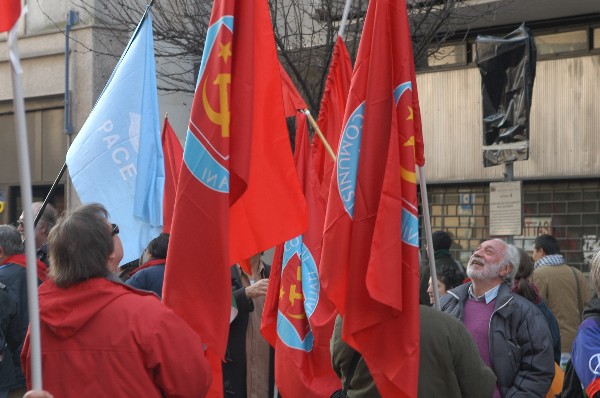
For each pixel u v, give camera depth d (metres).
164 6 12.40
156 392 3.72
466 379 4.42
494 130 10.53
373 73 4.80
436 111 13.83
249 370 6.98
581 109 12.83
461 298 5.99
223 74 4.68
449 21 11.38
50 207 7.27
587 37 12.88
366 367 4.55
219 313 4.48
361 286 4.59
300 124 6.36
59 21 14.85
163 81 12.89
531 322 5.71
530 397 5.58
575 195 12.91
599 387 5.16
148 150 5.80
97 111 5.76
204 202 4.56
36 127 15.33
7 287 6.79
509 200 10.49
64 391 3.69
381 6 4.83
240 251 4.92
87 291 3.76
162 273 6.76
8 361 6.77
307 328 6.15
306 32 11.62
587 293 9.48
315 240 6.16
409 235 4.59
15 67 3.30
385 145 4.77
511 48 10.34
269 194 4.94
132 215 5.70
